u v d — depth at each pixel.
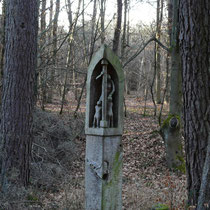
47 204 5.63
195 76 4.67
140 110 20.03
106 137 4.16
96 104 4.50
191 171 4.83
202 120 4.65
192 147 4.78
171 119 9.02
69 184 6.63
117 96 4.33
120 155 4.34
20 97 6.28
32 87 6.51
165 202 5.37
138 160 9.90
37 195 6.06
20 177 6.25
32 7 6.36
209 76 4.62
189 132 4.82
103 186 4.14
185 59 4.78
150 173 8.60
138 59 25.98
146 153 10.44
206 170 3.99
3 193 5.41
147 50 23.02
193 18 4.57
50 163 8.49
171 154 8.99
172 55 9.06
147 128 13.82
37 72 10.17
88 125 4.40
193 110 4.73
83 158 10.08
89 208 4.34
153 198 5.57
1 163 6.24
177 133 9.04
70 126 11.95
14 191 5.40
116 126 4.32
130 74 30.00
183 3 4.70
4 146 6.23
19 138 6.27
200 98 4.66
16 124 6.26
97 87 4.51
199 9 4.54
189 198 4.84
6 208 4.95
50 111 14.01
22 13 6.20
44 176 7.34
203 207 3.97
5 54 6.37
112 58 4.25
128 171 8.80
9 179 5.89
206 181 3.97
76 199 5.29
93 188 4.28
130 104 24.41
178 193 5.73
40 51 11.01
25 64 6.29
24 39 6.25
